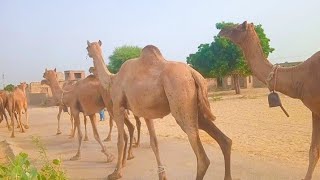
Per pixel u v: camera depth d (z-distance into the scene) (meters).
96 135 10.40
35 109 42.47
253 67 7.29
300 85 6.71
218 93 48.12
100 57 9.36
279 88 6.96
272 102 7.04
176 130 16.12
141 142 13.02
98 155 11.19
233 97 36.78
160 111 7.13
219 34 7.68
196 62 42.84
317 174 7.55
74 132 15.66
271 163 8.72
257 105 26.00
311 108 6.68
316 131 6.76
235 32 7.42
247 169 8.22
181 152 10.75
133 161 9.89
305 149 10.23
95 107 10.51
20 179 3.19
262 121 17.33
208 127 6.97
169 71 6.66
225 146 6.88
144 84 7.05
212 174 7.91
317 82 6.43
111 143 13.49
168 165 9.12
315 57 6.55
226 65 40.53
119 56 53.69
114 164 9.82
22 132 19.17
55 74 13.16
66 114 31.78
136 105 7.34
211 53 41.19
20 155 3.37
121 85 7.84
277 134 13.21
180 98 6.48
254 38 7.29
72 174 8.76
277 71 6.96
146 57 7.27
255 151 10.31
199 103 6.66
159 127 17.48
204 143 11.91
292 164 8.54
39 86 57.22
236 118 19.31
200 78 6.73
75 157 10.63
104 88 9.33
